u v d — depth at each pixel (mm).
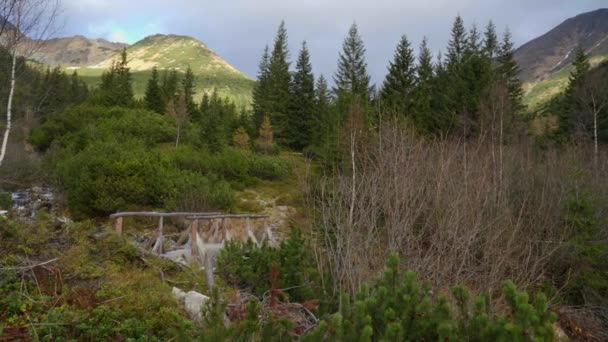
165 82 55781
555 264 7652
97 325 4090
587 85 25078
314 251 5918
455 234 5062
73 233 6027
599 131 24516
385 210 5633
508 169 8734
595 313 7238
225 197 16312
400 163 6246
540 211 7707
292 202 17891
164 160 18531
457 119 20578
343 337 2883
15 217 6195
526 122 25234
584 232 7680
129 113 34094
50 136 29969
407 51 28281
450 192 6113
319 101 37531
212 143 27578
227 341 2924
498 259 5164
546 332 2764
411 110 25141
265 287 5645
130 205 14977
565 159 11289
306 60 41031
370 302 3145
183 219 13633
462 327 3061
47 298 4383
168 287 5477
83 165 16516
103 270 5297
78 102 45625
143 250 6719
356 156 7484
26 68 11008
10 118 10547
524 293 2957
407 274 3262
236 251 6820
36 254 5238
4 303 4172
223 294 5277
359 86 30984
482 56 30688
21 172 19234
